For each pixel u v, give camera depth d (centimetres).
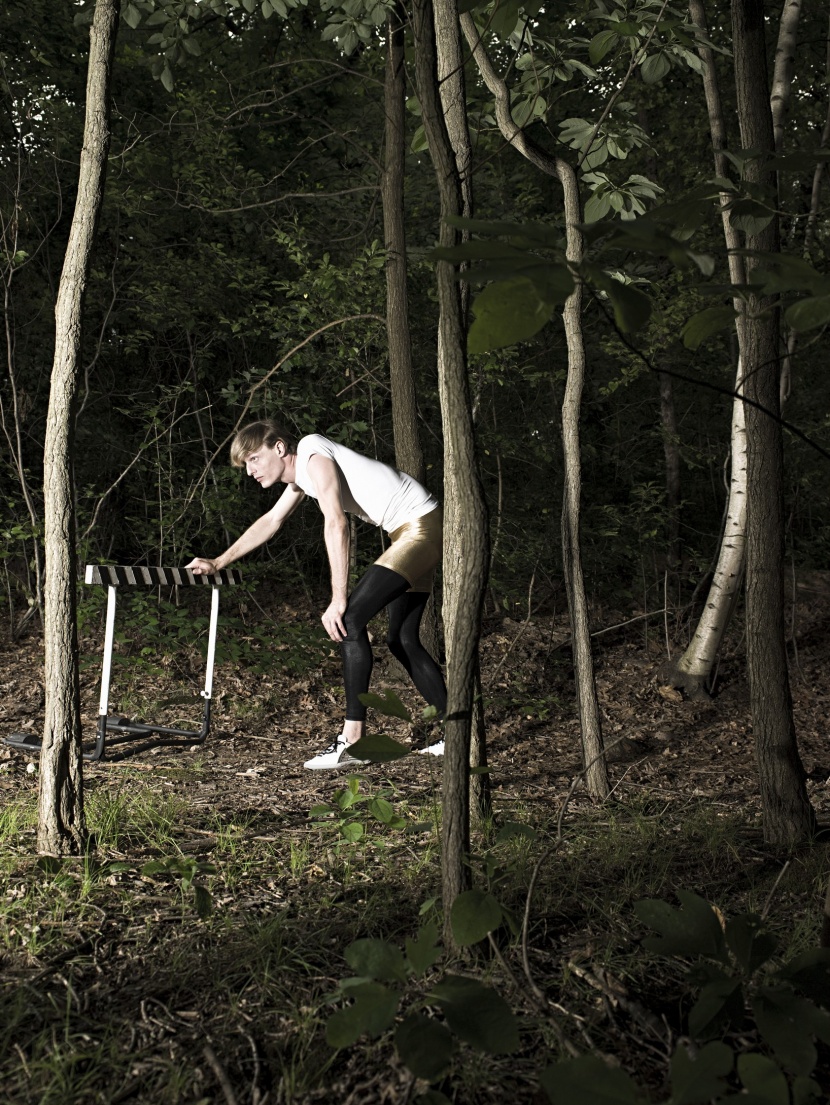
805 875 292
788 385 610
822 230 683
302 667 661
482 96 646
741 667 714
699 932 169
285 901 262
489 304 114
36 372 830
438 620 779
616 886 282
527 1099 170
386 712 176
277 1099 169
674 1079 132
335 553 434
